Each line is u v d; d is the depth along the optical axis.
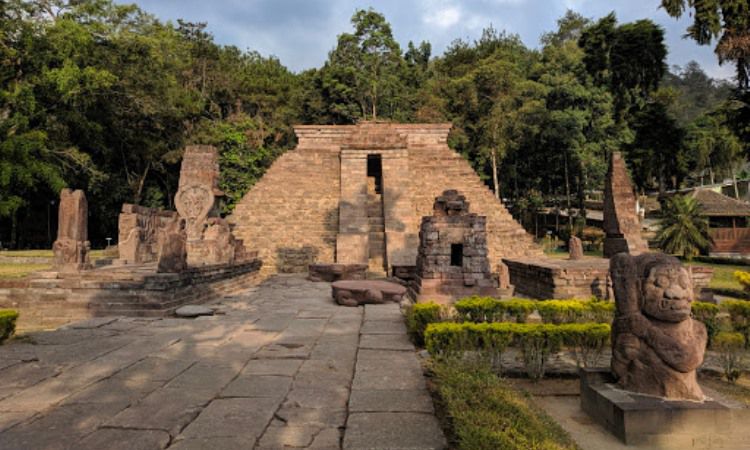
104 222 35.38
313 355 6.88
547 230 43.97
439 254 12.02
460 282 11.88
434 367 5.61
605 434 4.46
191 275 12.30
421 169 27.53
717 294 14.53
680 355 4.47
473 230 12.08
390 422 4.29
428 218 12.17
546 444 3.45
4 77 24.33
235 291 15.26
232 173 36.62
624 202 15.44
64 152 25.89
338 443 3.88
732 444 4.20
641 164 29.09
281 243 23.22
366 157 26.22
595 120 37.03
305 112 44.75
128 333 8.41
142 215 18.91
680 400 4.45
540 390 5.74
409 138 30.70
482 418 3.87
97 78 24.08
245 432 4.09
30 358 6.58
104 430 4.14
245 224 24.05
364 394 5.08
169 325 9.20
